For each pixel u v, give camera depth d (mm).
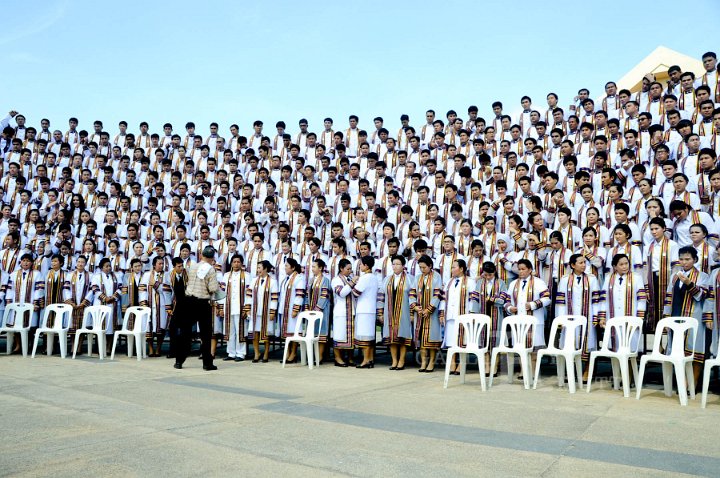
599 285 7648
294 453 3842
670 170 8953
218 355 10773
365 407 5461
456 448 3977
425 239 10203
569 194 10195
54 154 15109
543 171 10859
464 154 12453
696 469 3520
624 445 4082
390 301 8898
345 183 12086
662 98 11578
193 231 13023
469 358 10000
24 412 5137
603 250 8047
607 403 5793
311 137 14531
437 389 6695
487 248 9336
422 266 8648
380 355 10773
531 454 3836
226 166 14695
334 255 10172
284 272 10492
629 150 10086
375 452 3873
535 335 7656
